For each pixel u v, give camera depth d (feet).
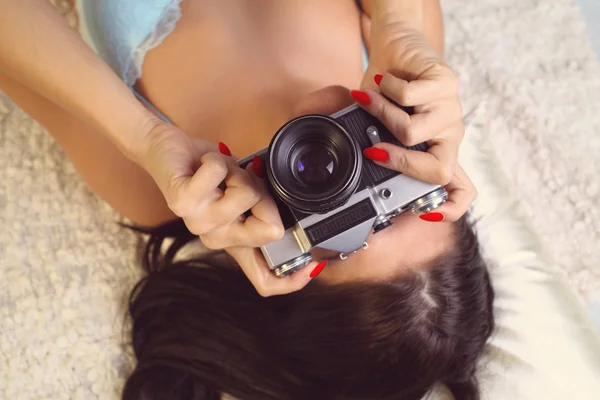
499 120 4.14
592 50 4.18
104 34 3.08
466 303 2.83
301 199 2.08
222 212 2.18
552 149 4.13
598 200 4.08
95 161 3.24
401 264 2.62
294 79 3.03
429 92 2.21
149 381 3.30
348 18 3.25
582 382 3.52
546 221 4.10
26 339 3.67
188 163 2.29
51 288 3.72
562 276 3.70
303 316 2.77
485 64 4.16
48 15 2.54
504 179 3.83
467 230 2.91
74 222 3.76
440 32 3.44
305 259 2.37
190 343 3.12
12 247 3.72
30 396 3.65
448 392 3.37
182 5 3.14
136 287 3.60
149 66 3.15
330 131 2.12
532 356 3.54
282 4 3.15
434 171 2.26
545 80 4.16
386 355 2.73
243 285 3.06
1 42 2.49
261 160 2.27
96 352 3.69
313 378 2.89
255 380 3.01
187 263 3.23
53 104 3.04
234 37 3.12
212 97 3.09
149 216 3.44
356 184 2.15
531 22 4.19
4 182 3.76
